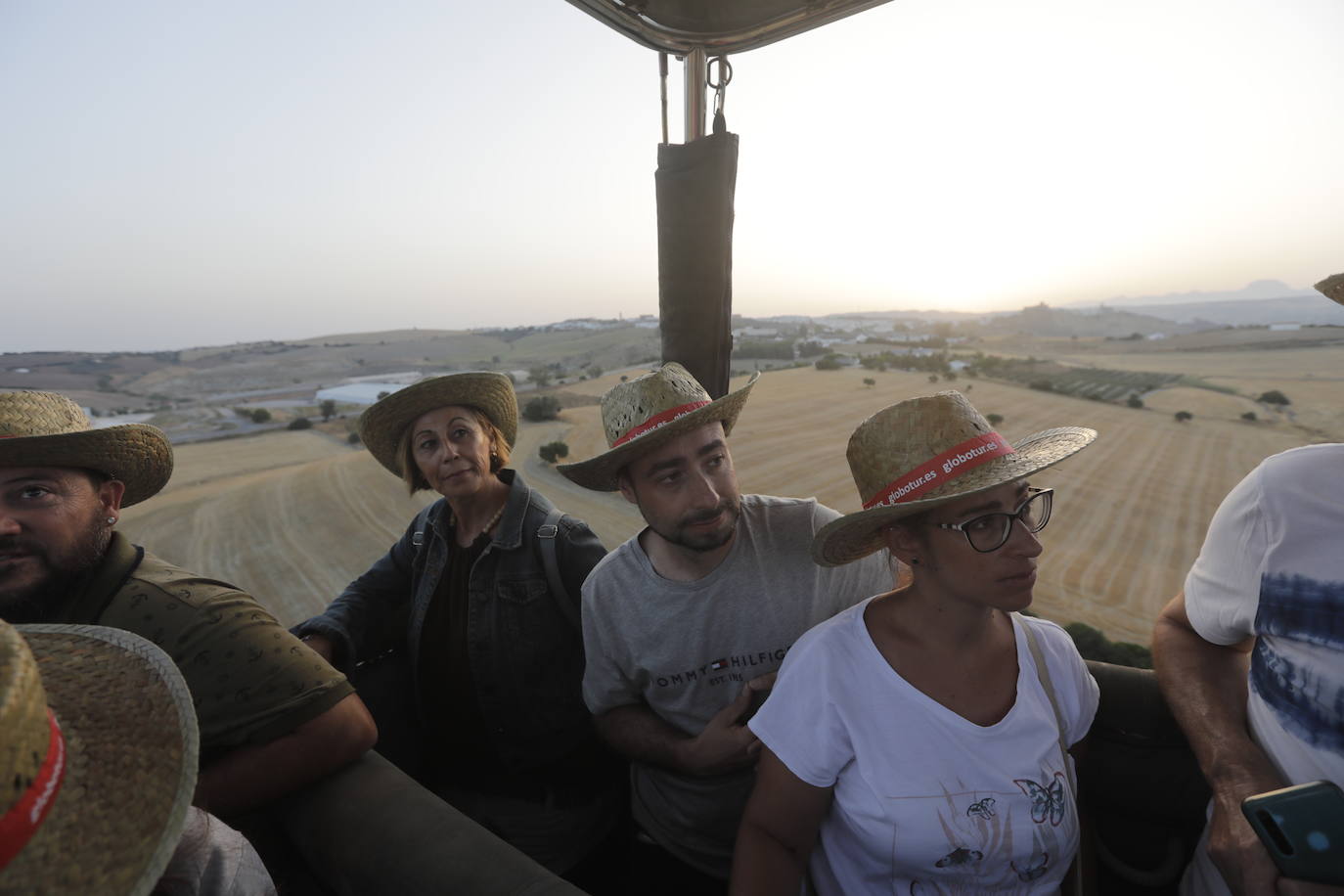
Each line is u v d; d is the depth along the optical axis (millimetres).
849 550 1241
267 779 1168
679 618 1529
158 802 665
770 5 1754
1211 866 1217
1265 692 1069
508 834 1994
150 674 762
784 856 1172
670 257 1936
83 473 1309
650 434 1286
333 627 1912
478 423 1970
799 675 1159
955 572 1010
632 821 2086
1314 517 965
